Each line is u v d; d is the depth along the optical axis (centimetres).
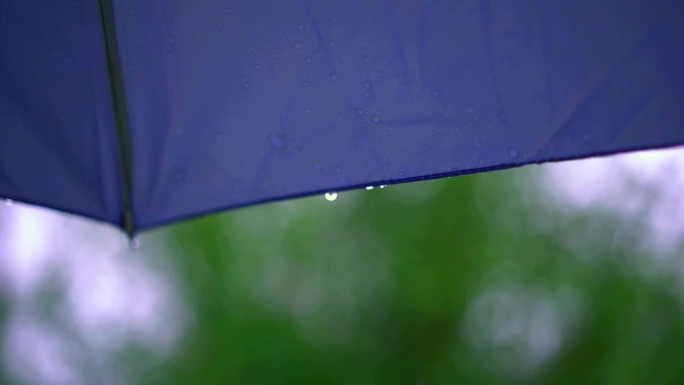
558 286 742
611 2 136
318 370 784
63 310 768
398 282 783
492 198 774
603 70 134
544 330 757
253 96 136
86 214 134
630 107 133
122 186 134
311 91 136
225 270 800
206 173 134
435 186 784
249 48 137
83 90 136
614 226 707
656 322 705
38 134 136
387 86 136
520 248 763
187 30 136
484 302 774
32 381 762
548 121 133
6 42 137
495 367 762
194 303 797
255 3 138
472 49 136
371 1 138
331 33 137
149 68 135
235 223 805
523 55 136
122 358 776
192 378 781
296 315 801
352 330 797
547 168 733
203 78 136
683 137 131
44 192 135
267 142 134
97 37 136
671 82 133
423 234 781
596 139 132
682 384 700
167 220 132
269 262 807
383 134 134
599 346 734
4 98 136
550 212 749
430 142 134
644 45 134
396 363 785
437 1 138
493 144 133
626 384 712
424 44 137
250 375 782
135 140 134
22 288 762
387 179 132
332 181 133
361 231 802
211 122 135
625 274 714
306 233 808
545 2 137
